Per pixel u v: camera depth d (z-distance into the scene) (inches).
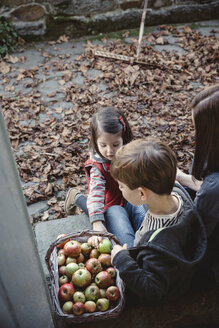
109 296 61.8
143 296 54.1
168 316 63.5
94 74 178.9
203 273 65.1
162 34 207.2
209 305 64.0
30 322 53.9
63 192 119.7
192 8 213.0
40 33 204.2
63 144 137.4
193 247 55.6
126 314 63.6
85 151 134.5
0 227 40.6
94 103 159.2
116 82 169.8
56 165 128.8
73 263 66.6
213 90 55.7
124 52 191.9
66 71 180.7
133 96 162.6
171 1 210.2
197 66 179.8
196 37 201.0
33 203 116.9
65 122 148.6
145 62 181.2
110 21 208.8
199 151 57.9
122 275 55.3
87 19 206.1
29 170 126.4
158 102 157.0
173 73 175.6
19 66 187.5
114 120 78.7
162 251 50.8
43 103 161.5
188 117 148.1
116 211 82.7
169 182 50.9
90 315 59.4
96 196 82.6
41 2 195.8
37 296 50.8
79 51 197.5
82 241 73.0
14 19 197.8
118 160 52.5
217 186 54.7
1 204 39.1
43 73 180.9
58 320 62.9
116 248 61.9
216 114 54.1
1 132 35.6
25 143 140.2
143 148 51.4
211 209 55.8
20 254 44.5
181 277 55.1
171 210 54.3
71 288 62.7
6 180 38.1
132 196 55.1
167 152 51.2
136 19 211.6
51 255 69.0
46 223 91.0
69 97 163.2
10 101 162.4
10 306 49.7
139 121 147.2
